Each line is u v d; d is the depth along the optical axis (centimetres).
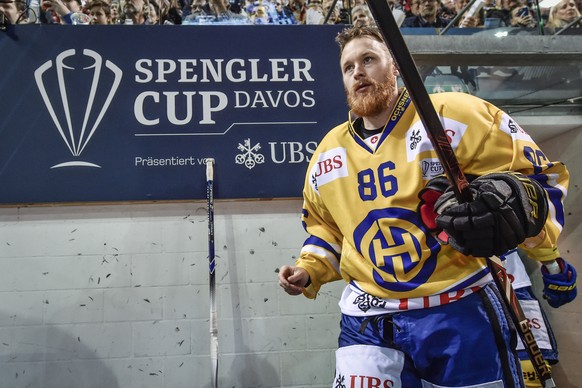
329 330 262
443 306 118
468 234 95
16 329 245
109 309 252
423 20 332
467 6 309
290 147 271
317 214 156
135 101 267
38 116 259
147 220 263
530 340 116
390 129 131
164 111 267
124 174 259
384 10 78
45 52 266
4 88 260
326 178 141
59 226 257
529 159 118
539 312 250
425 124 90
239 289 261
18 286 249
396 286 121
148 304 254
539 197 101
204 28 278
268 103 274
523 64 307
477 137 121
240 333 257
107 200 256
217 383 245
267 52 279
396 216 124
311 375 257
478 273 119
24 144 256
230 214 269
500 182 100
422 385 123
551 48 298
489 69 311
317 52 281
